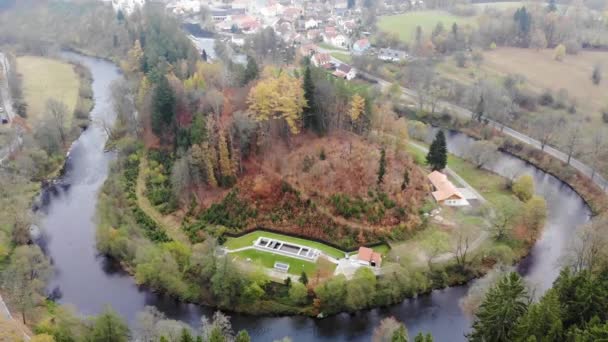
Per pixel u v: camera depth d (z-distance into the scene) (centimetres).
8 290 12756
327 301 12950
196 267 13975
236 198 15988
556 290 10731
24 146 19825
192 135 16950
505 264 13988
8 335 11194
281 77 17262
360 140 16912
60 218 17150
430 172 18050
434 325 12725
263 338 12462
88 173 19862
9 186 17238
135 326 11944
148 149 19438
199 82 19725
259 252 14600
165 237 15438
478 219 15600
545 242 15588
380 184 15538
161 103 18338
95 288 14000
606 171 18462
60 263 14988
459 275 13988
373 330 12656
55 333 11125
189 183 16612
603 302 10044
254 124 16450
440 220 15500
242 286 13100
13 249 14650
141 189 17725
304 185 15812
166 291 13725
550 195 18088
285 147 16800
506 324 10231
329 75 18638
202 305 13362
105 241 15025
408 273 13375
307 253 14438
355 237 14775
